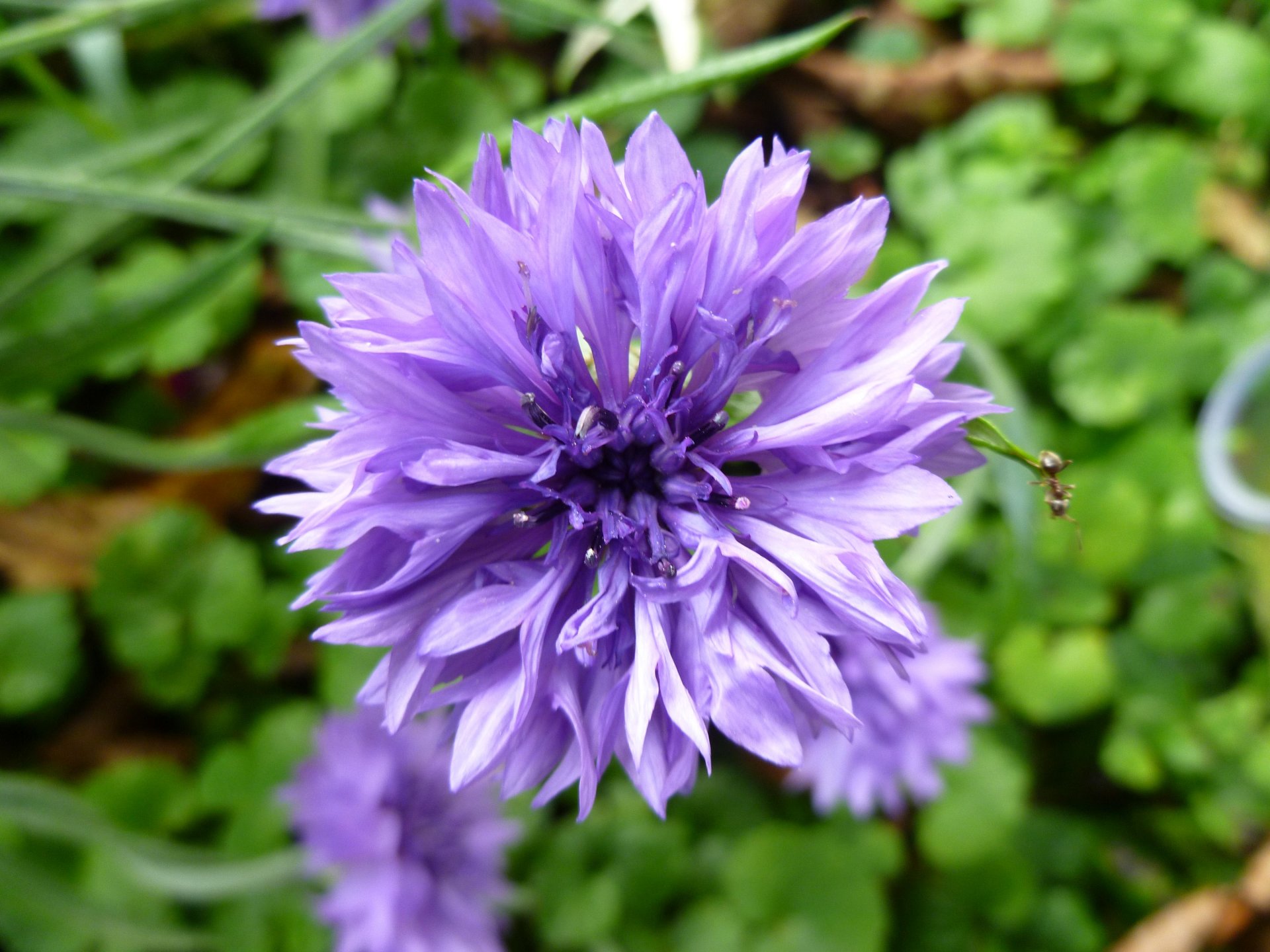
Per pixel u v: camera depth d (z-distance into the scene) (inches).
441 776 5.4
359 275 2.6
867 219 2.6
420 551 2.6
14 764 6.5
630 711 2.6
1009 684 6.4
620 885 6.2
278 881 5.5
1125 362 6.8
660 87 3.3
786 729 2.6
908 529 2.6
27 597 6.5
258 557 7.0
